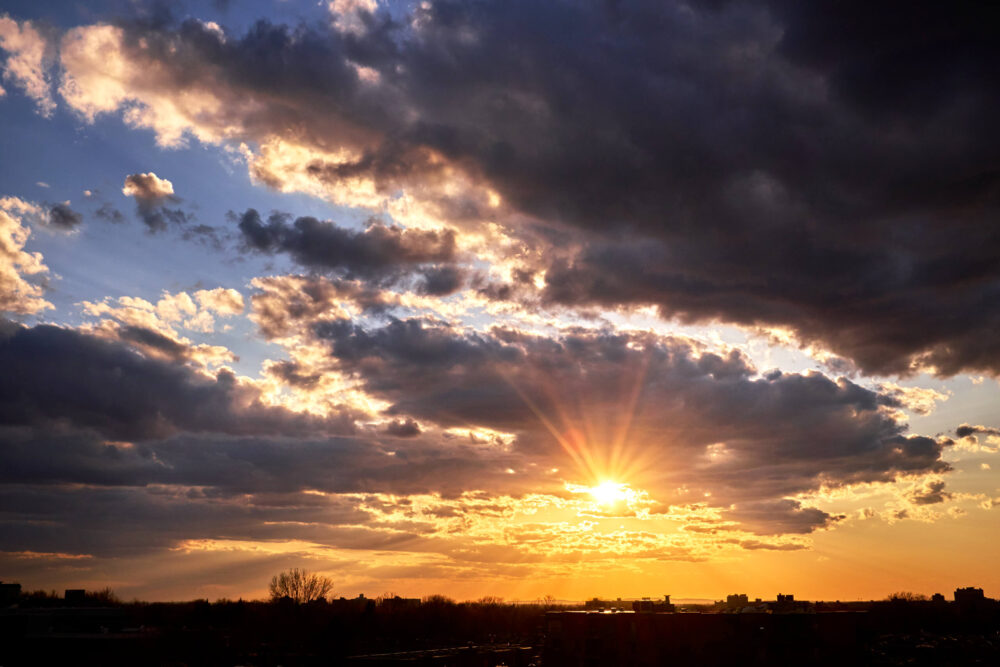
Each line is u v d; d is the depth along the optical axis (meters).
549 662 99.56
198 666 121.88
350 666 111.19
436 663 114.81
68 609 138.88
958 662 110.75
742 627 95.31
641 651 96.62
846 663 93.38
